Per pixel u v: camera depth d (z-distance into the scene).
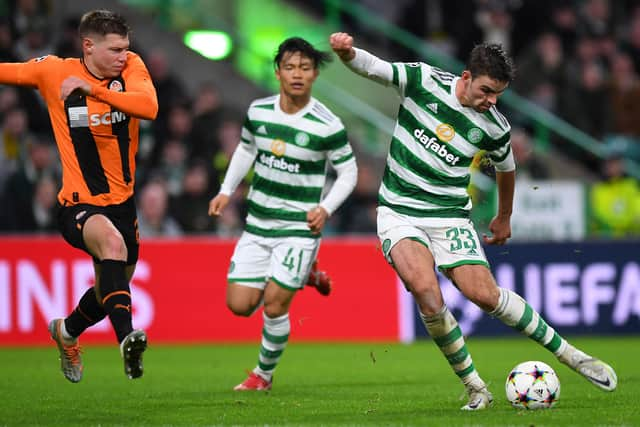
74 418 20.05
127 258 21.78
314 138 25.56
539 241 43.62
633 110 59.81
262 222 26.25
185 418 19.97
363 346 41.06
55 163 48.97
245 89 60.69
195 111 50.47
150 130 49.91
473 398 21.06
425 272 20.45
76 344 23.19
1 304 40.50
